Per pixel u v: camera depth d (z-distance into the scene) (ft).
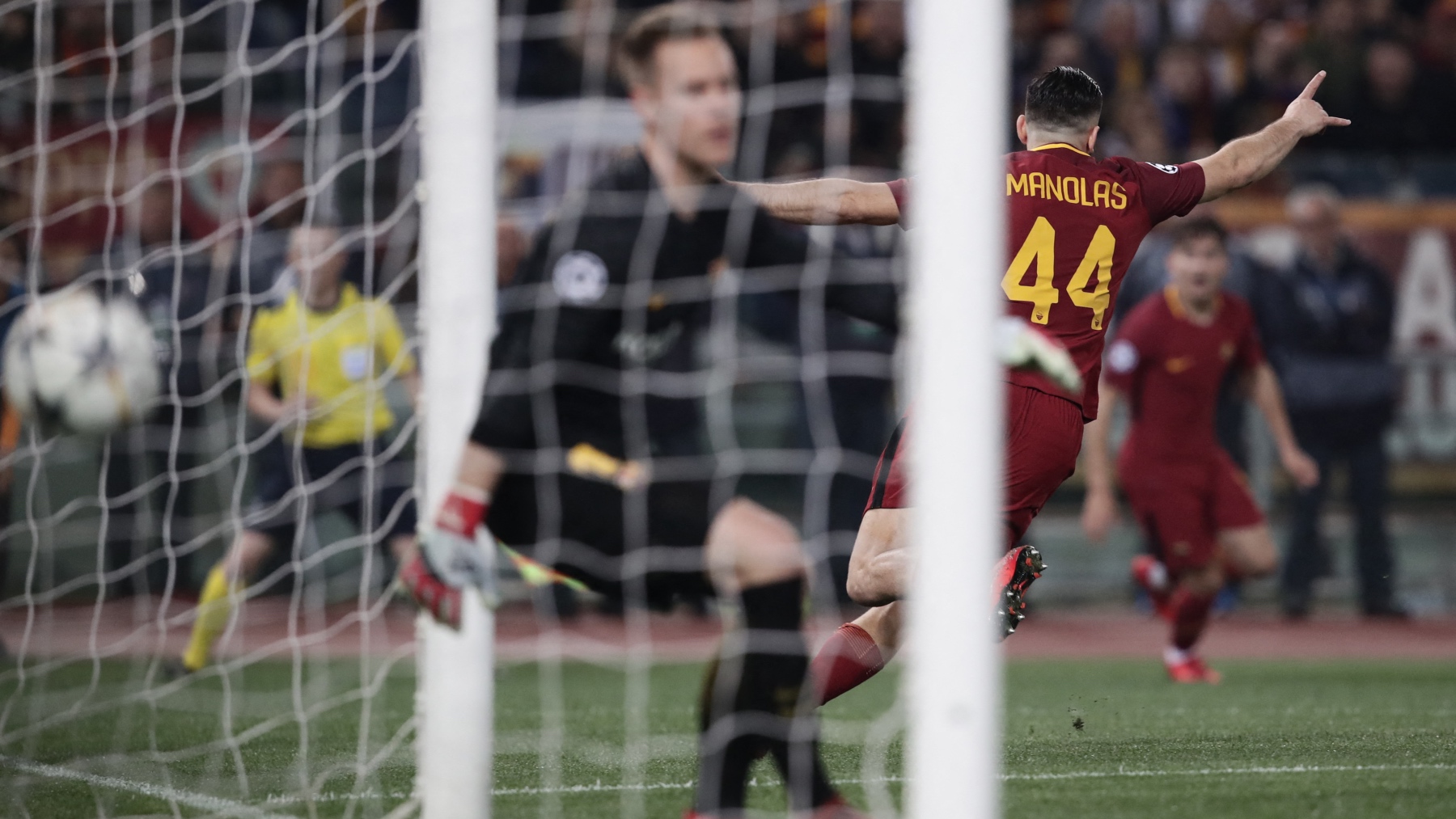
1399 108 128.67
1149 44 136.36
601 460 35.78
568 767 49.78
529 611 109.70
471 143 37.17
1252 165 48.55
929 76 28.50
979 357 28.37
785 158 115.55
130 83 109.60
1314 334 110.52
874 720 61.46
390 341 83.51
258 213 104.37
